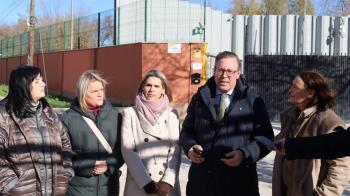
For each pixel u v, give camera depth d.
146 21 22.06
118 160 4.70
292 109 4.29
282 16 24.84
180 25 22.77
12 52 41.62
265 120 4.28
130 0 25.16
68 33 29.86
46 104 4.29
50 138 4.17
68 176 4.31
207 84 4.41
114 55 22.25
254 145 4.10
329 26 24.80
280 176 4.21
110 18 24.33
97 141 4.57
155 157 4.65
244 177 4.24
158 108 4.70
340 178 3.84
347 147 3.25
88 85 4.58
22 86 4.05
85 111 4.60
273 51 24.86
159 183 4.58
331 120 3.92
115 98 22.09
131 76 20.42
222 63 4.22
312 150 3.33
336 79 16.27
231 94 4.30
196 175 4.32
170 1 22.64
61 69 29.78
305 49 24.89
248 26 24.97
